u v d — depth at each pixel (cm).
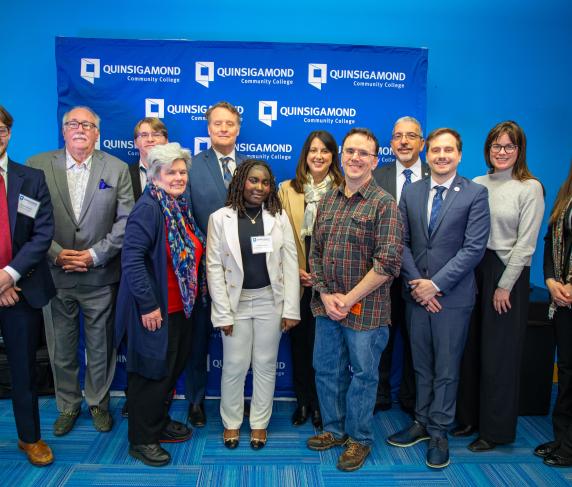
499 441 232
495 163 230
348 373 234
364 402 216
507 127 223
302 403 264
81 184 245
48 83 306
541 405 272
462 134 321
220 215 225
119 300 209
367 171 207
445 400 223
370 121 292
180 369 224
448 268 214
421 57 289
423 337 229
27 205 202
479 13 312
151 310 200
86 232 242
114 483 204
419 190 229
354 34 310
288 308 230
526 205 220
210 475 211
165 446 235
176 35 305
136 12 302
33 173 207
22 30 301
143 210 198
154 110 287
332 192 223
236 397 236
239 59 285
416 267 226
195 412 263
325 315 225
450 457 229
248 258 224
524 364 270
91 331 250
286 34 308
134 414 216
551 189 328
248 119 289
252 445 234
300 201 256
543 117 322
